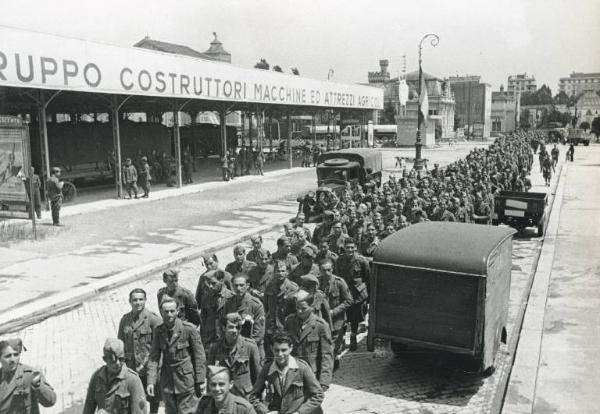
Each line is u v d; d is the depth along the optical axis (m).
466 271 7.98
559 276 14.23
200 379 6.36
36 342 9.95
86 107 38.69
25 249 16.91
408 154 66.06
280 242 9.94
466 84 112.94
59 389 8.12
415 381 8.56
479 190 18.22
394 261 8.46
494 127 126.75
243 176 39.56
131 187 27.66
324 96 46.53
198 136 51.47
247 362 6.06
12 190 18.30
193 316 8.04
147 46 66.88
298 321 6.66
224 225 21.38
